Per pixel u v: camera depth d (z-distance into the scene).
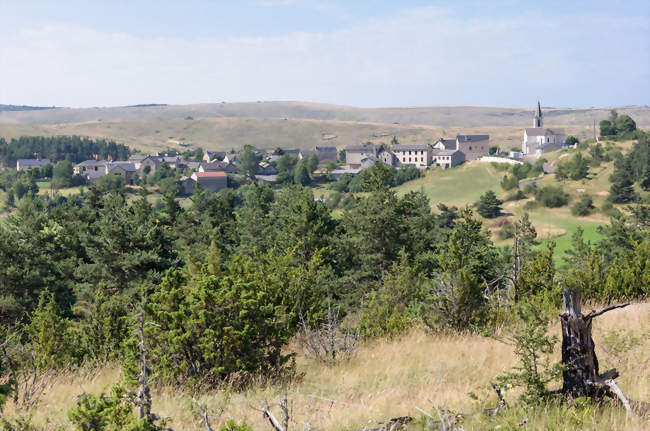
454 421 7.62
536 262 24.62
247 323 13.19
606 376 8.60
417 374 13.00
